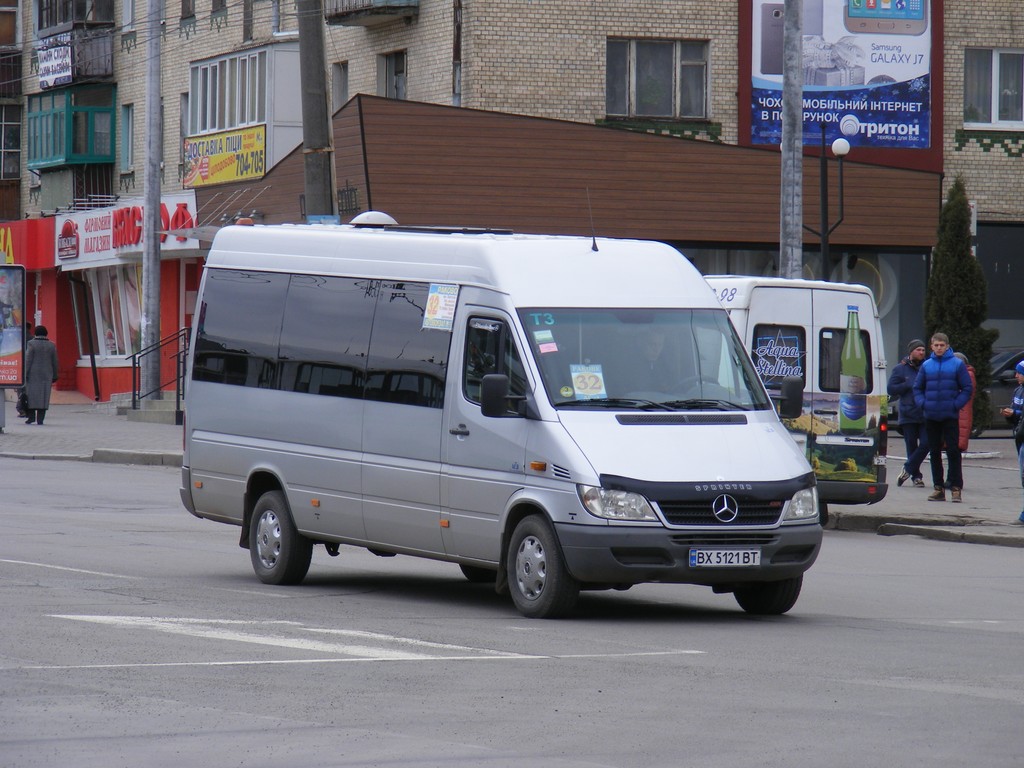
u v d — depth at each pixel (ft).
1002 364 204.85
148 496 131.34
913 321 205.77
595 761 42.14
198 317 89.35
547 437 69.21
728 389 73.56
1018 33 219.20
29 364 219.41
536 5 205.26
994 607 77.51
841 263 204.44
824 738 45.19
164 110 284.00
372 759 41.98
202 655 57.41
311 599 76.07
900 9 215.31
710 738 45.03
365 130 179.01
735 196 191.72
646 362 72.69
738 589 73.56
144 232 233.14
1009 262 223.10
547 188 184.96
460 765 41.45
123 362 287.69
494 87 204.23
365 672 54.60
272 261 85.51
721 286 113.29
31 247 302.04
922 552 104.63
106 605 70.18
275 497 82.64
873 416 114.32
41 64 308.19
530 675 54.65
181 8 277.44
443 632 64.95
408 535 75.97
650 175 188.75
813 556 70.59
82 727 45.34
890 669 57.41
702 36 209.05
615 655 59.52
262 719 46.65
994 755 43.39
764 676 55.36
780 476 69.72
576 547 67.46
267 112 235.61
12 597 71.77
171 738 44.11
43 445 182.70
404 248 78.48
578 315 72.95
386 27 219.41
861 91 214.69
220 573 85.51
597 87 207.00
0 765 41.01
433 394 74.95
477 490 72.08
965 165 219.41
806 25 213.25
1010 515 120.16
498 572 71.72
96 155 303.27
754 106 210.59
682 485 67.82
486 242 75.00
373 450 77.51
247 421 84.89
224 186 235.61
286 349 83.30
